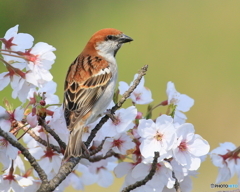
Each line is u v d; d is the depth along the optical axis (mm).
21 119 7664
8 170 8305
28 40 7895
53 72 23172
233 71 25031
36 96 8195
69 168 7277
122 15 27516
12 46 7840
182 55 25766
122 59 25094
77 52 24562
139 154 8234
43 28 25828
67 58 24250
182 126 7660
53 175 8555
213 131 23109
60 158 8414
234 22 27906
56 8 26547
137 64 24859
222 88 24156
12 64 7797
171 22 27781
